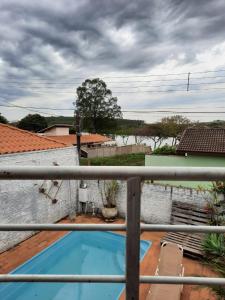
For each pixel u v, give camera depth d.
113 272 6.68
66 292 5.46
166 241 6.81
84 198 10.23
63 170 0.91
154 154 13.11
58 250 7.59
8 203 7.40
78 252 7.61
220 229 0.98
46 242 7.85
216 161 11.58
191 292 5.00
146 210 9.20
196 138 13.06
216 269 3.07
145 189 9.13
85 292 5.45
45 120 37.53
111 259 7.28
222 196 7.58
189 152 12.00
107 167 0.92
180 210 8.30
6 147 7.87
